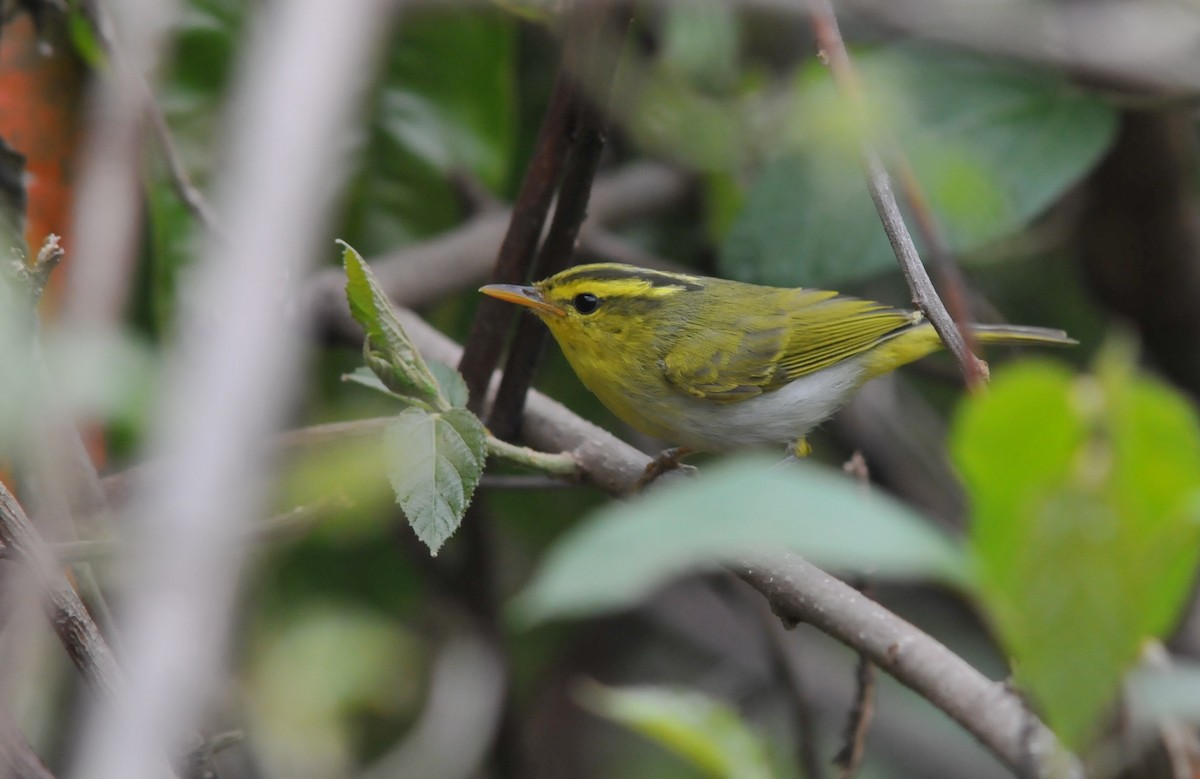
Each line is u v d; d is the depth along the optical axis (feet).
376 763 41.37
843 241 37.09
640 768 46.03
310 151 15.16
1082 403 9.36
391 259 37.91
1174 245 43.27
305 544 38.73
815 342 39.96
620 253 44.45
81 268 26.58
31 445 20.25
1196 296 43.98
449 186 40.55
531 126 45.83
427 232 40.55
